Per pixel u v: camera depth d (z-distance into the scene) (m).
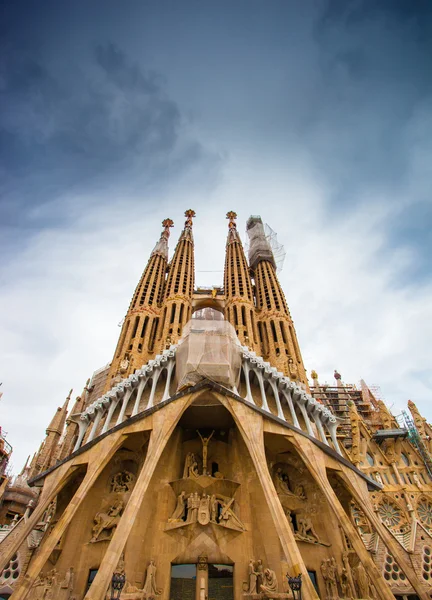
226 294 58.47
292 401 33.62
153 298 53.91
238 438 32.69
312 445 28.44
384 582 21.81
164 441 26.55
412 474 48.97
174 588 24.67
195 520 26.55
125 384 32.75
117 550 21.19
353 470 28.64
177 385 32.34
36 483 28.67
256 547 26.59
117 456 30.66
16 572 28.55
